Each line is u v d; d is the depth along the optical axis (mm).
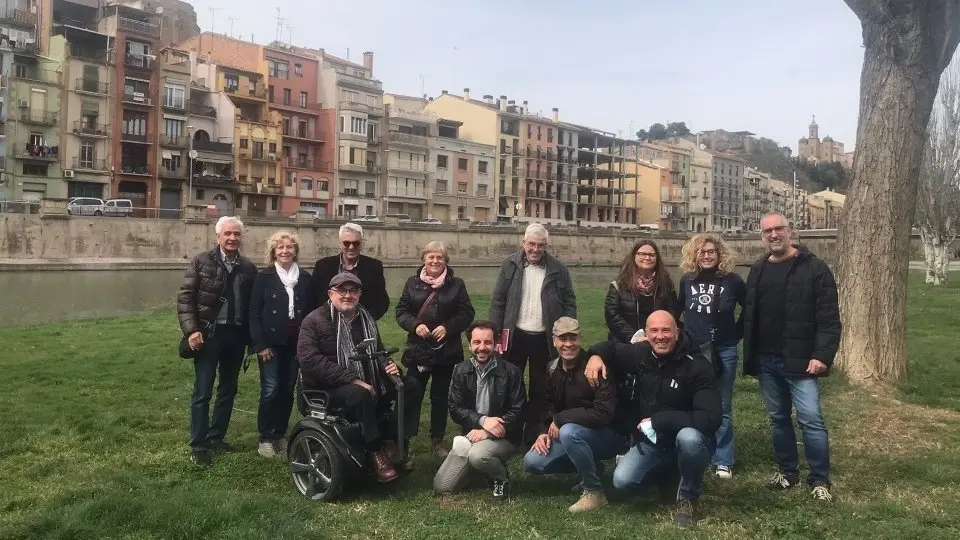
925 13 8289
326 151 62594
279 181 58750
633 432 5012
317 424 5113
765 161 165625
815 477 5277
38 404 8031
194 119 53625
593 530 4473
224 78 56438
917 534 4453
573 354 5109
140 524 4445
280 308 6145
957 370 10180
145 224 40000
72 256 37406
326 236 47906
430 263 6414
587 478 4969
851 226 8969
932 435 6863
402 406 5242
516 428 5250
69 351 11859
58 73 46938
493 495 5129
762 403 8203
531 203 79688
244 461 6039
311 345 5266
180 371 10047
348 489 5262
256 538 4219
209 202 54344
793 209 132375
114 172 49000
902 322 8797
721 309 5695
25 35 47875
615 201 93375
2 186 44438
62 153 46938
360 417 5070
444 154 70125
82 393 8695
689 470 4625
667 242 69938
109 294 29422
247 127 56312
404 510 4828
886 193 8656
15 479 5531
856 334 8844
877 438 6809
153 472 5719
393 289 35250
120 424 7234
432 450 6383
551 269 6348
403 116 67250
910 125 8570
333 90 62406
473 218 72750
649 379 4922
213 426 6441
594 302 21344
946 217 32688
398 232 51750
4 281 32031
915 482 5555
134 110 50250
